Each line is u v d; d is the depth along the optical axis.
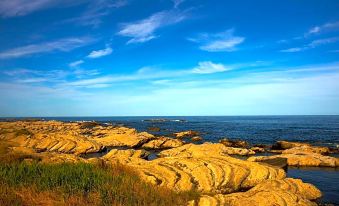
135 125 148.38
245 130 105.06
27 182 14.84
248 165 25.28
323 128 113.94
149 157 42.78
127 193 14.77
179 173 21.59
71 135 47.16
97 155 43.62
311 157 37.84
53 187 14.59
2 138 45.03
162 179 19.98
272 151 50.50
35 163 18.02
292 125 139.50
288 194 18.41
